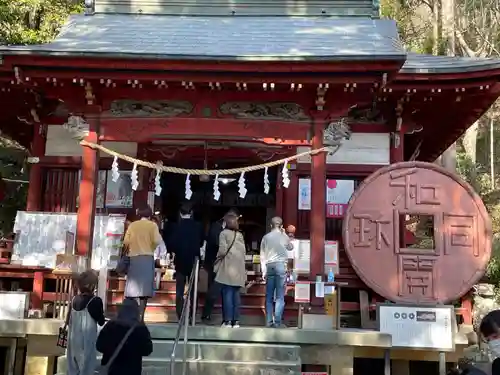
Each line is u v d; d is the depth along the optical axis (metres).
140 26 12.77
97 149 10.99
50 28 18.58
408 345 9.44
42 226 12.32
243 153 14.62
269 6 13.91
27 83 10.54
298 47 10.96
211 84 10.38
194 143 13.92
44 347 9.48
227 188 18.89
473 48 30.61
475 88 11.38
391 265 10.82
